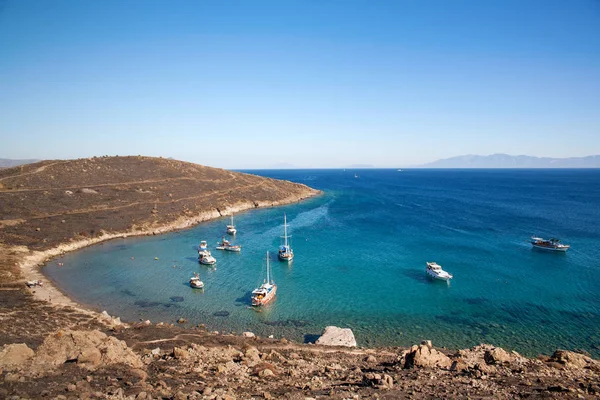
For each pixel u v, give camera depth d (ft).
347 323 136.77
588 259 220.02
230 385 54.08
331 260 221.66
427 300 158.71
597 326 131.44
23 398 39.40
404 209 431.84
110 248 252.01
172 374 57.77
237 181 513.45
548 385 51.44
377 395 50.16
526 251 238.89
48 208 286.87
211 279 188.03
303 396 49.21
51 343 59.31
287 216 388.98
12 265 189.06
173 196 385.70
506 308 149.38
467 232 297.74
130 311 146.41
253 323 136.67
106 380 49.01
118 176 401.90
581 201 501.56
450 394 49.62
